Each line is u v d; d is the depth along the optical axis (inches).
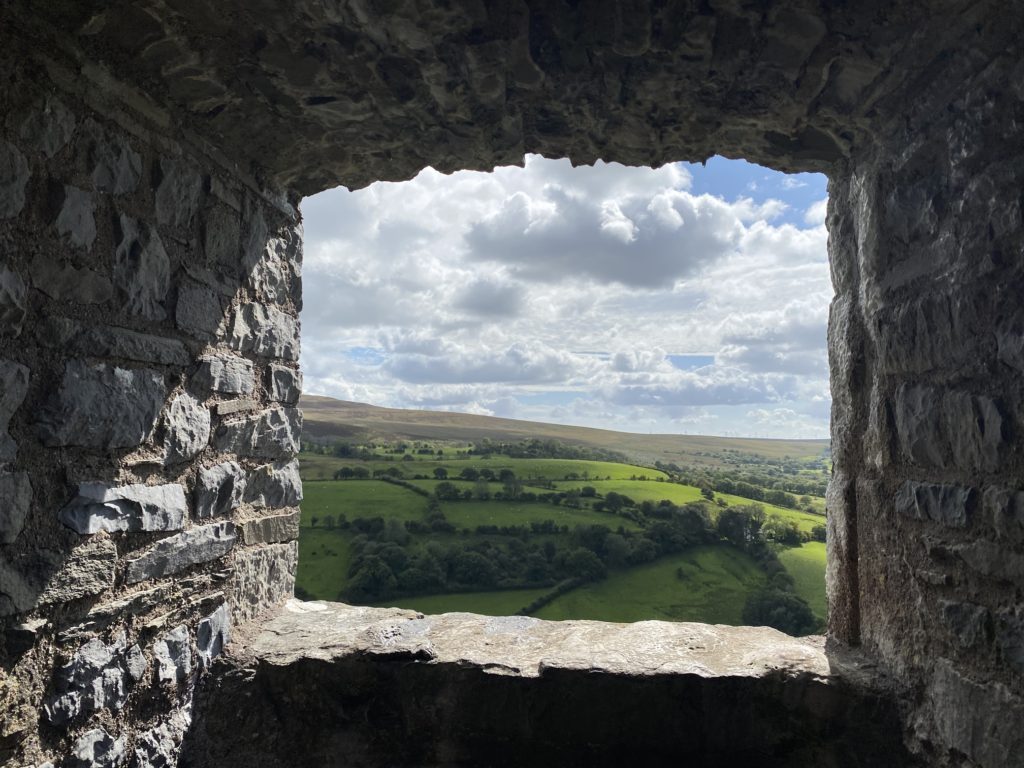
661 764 76.3
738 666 77.9
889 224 74.0
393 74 71.8
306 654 83.1
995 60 57.2
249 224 89.3
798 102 73.6
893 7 59.5
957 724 61.4
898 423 72.7
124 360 67.1
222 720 80.5
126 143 67.1
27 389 56.5
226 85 73.3
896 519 73.0
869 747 71.6
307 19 63.6
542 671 78.4
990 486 57.9
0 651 54.1
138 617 69.9
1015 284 55.1
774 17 62.5
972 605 59.9
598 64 69.8
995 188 57.2
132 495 68.2
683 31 64.6
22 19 55.5
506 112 78.0
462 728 80.0
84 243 62.0
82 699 62.1
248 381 90.0
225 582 85.5
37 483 57.6
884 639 75.3
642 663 79.0
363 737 81.3
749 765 75.1
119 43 64.3
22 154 55.5
